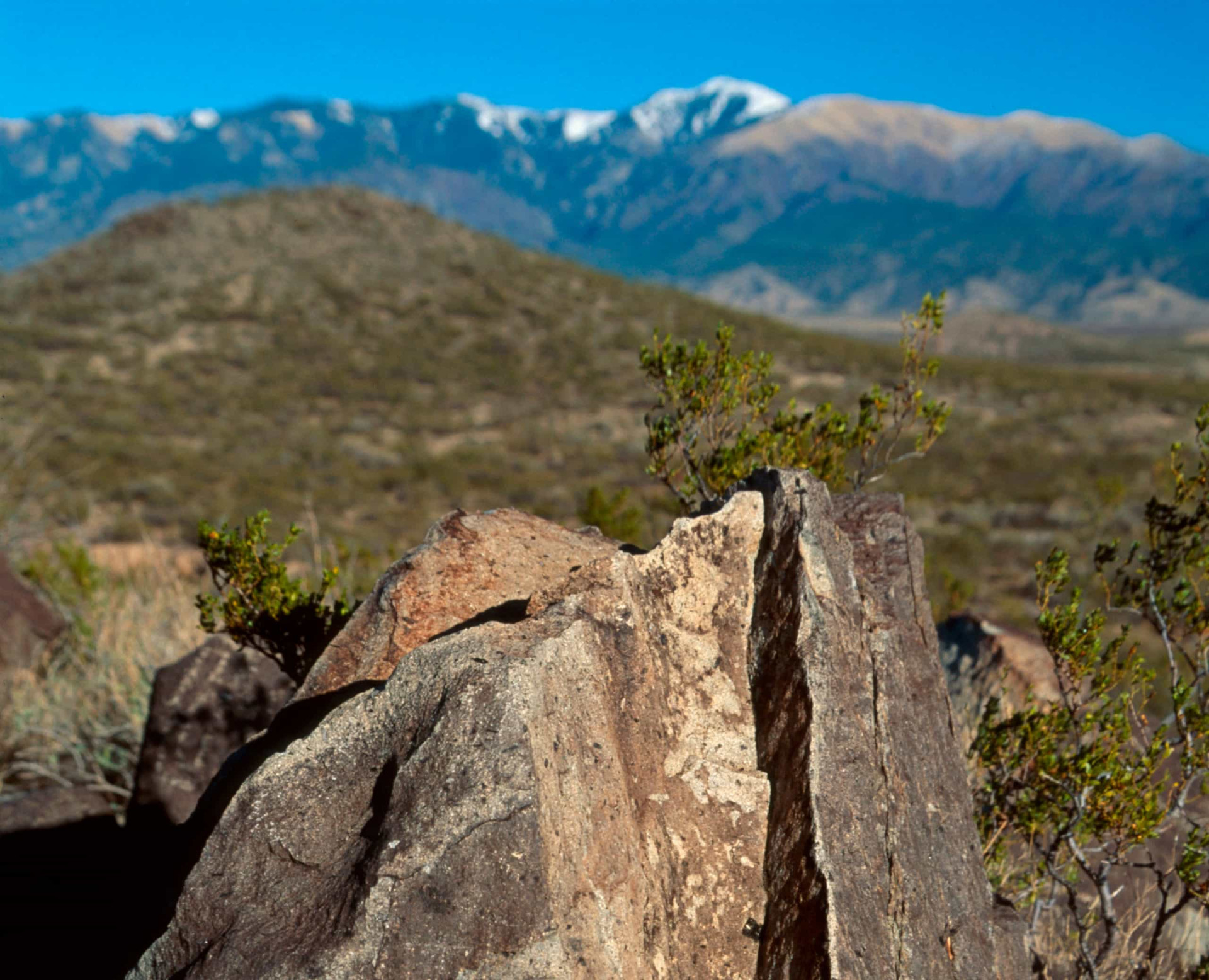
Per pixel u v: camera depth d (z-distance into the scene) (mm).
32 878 4004
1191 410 38625
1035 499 23750
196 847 2635
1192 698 3812
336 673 2951
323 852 2066
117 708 5488
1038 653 5773
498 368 41125
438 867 1910
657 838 2430
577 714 2250
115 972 2725
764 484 3305
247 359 40000
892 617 3258
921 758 2900
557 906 1929
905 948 2322
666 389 4559
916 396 4453
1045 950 3691
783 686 2697
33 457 18547
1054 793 3443
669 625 2828
